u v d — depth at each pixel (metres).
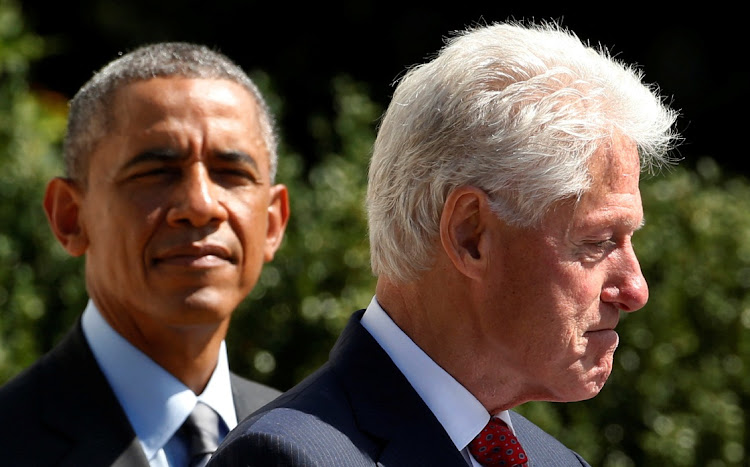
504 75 7.15
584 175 7.01
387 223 7.54
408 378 7.45
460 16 28.77
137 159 9.90
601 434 18.05
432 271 7.39
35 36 23.41
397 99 7.66
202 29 28.12
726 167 28.72
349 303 16.11
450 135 7.19
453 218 7.18
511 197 7.04
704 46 29.83
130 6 27.53
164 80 10.12
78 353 10.16
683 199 19.36
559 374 7.23
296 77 28.20
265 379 16.19
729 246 19.20
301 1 28.61
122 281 9.98
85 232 10.53
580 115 7.05
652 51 29.48
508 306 7.14
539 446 8.55
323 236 16.45
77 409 9.75
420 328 7.48
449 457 7.12
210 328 10.22
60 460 9.38
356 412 7.18
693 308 18.88
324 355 16.16
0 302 15.16
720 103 29.53
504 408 7.65
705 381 18.66
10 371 14.76
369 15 28.67
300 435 6.71
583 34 29.25
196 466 9.93
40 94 23.73
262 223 10.55
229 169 10.19
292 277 16.22
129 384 10.02
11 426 9.55
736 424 18.59
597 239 7.16
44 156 16.67
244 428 7.01
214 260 9.96
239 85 10.66
